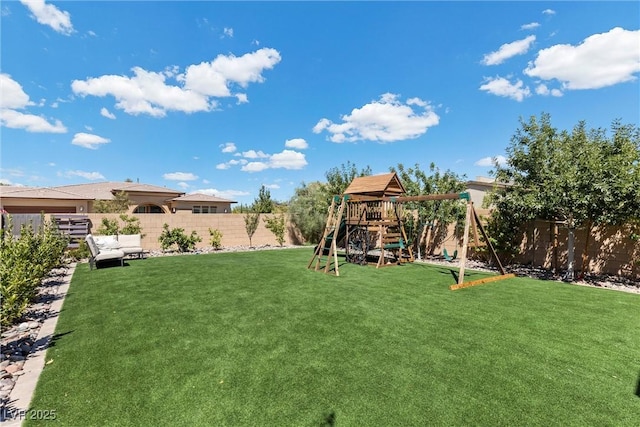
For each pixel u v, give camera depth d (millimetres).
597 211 7262
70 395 2674
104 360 3318
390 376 3014
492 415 2430
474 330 4281
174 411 2455
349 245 11289
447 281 7645
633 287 7172
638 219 7242
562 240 9281
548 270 9414
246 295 6020
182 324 4418
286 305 5379
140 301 5570
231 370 3107
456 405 2555
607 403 2615
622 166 6859
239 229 15562
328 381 2910
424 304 5559
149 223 13492
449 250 12172
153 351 3539
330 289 6609
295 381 2906
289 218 16938
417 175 12195
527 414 2451
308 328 4297
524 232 10211
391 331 4215
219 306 5289
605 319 4801
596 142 7969
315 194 17547
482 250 10852
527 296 6203
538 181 8594
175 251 13367
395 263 10617
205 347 3650
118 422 2326
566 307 5438
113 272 8359
